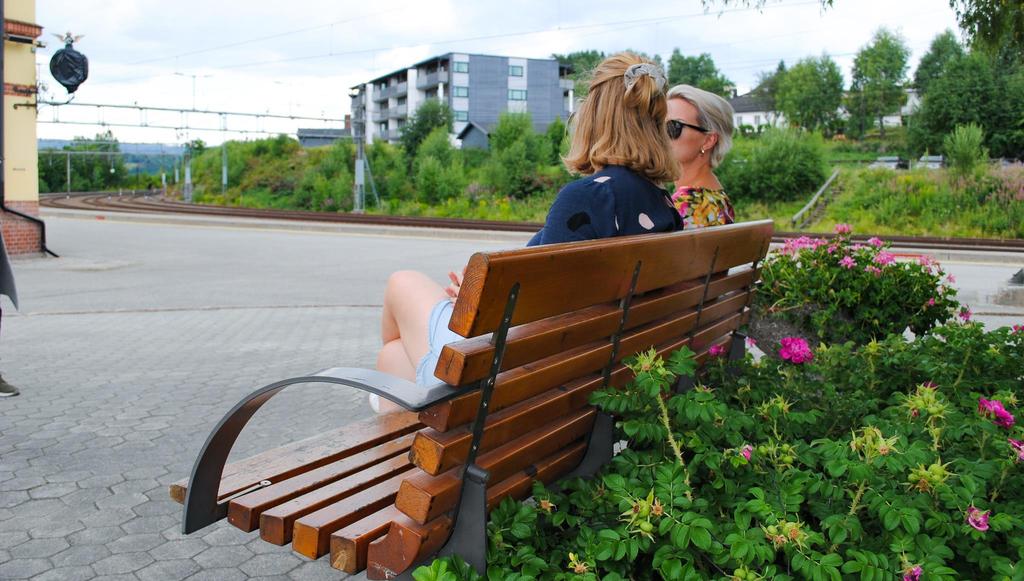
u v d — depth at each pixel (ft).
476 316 5.21
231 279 43.50
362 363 22.30
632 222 7.80
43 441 14.49
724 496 7.13
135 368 21.01
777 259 16.38
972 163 100.68
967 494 6.52
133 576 9.52
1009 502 7.35
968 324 12.34
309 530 5.84
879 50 201.26
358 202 137.59
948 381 10.89
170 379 19.76
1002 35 22.93
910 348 11.94
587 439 7.59
